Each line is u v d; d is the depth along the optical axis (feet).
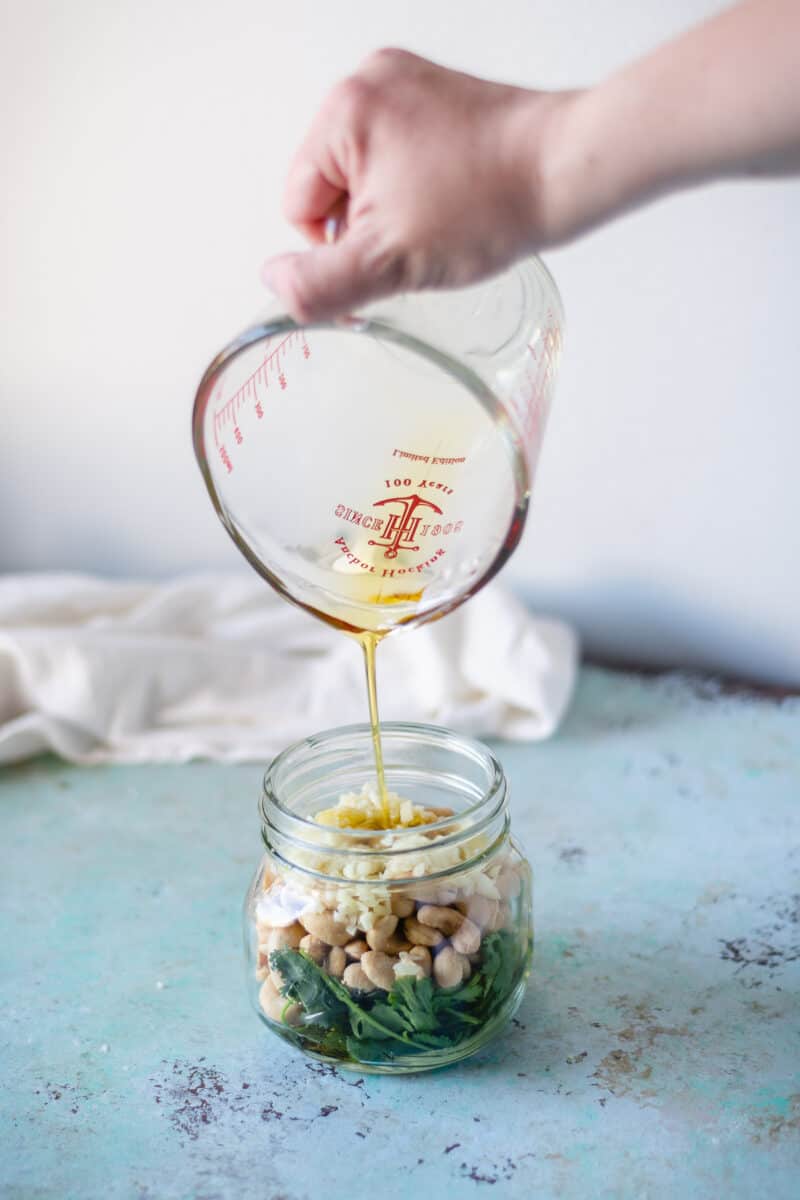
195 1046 1.67
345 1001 1.54
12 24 2.66
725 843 2.06
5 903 1.98
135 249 2.77
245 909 1.66
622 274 2.45
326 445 1.54
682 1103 1.54
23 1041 1.68
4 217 2.81
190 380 2.84
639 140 1.24
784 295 2.37
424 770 1.74
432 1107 1.56
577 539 2.69
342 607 1.61
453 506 1.53
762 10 1.20
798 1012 1.68
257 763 2.39
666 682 2.64
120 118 2.68
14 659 2.44
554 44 2.37
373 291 1.30
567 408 2.59
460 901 1.55
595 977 1.76
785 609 2.59
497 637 2.47
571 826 2.13
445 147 1.29
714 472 2.54
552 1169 1.47
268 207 2.66
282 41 2.53
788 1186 1.43
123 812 2.24
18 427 3.00
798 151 1.22
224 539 2.97
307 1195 1.45
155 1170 1.48
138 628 2.62
